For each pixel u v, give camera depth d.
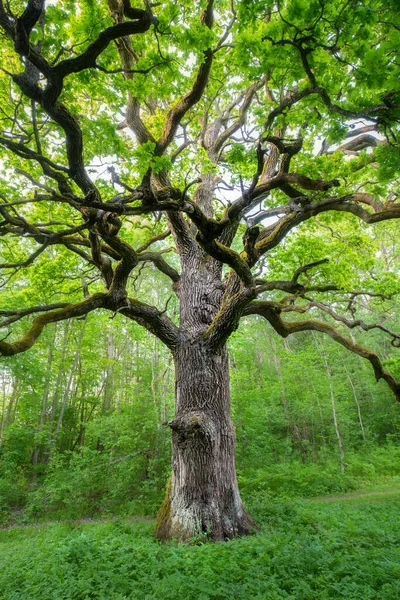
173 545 6.01
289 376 22.64
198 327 8.39
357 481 16.11
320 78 5.20
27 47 4.07
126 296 7.70
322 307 9.75
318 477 15.51
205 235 5.61
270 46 4.39
